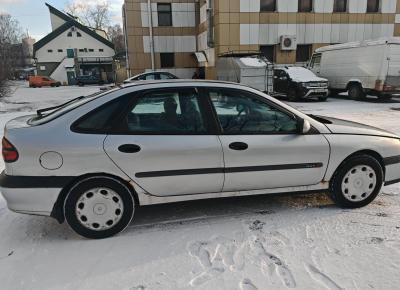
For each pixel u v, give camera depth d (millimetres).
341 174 3754
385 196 4195
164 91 3344
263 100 3533
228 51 19531
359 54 15062
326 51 17125
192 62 26453
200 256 2941
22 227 3568
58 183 3078
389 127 8820
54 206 3137
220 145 3352
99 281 2639
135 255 2984
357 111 12109
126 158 3170
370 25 20922
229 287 2521
